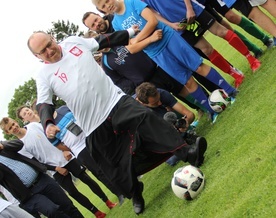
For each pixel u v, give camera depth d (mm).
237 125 4883
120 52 6336
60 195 6574
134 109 4527
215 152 4707
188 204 4273
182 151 4547
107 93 4566
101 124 4609
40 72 4516
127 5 5445
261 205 3055
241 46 6008
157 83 6504
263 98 4852
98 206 9992
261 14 5641
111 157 4746
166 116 5574
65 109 6926
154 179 6547
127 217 6066
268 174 3342
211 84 6566
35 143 7070
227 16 6461
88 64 4504
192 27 5953
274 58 5773
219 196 3770
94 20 6152
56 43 4441
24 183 6270
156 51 5656
